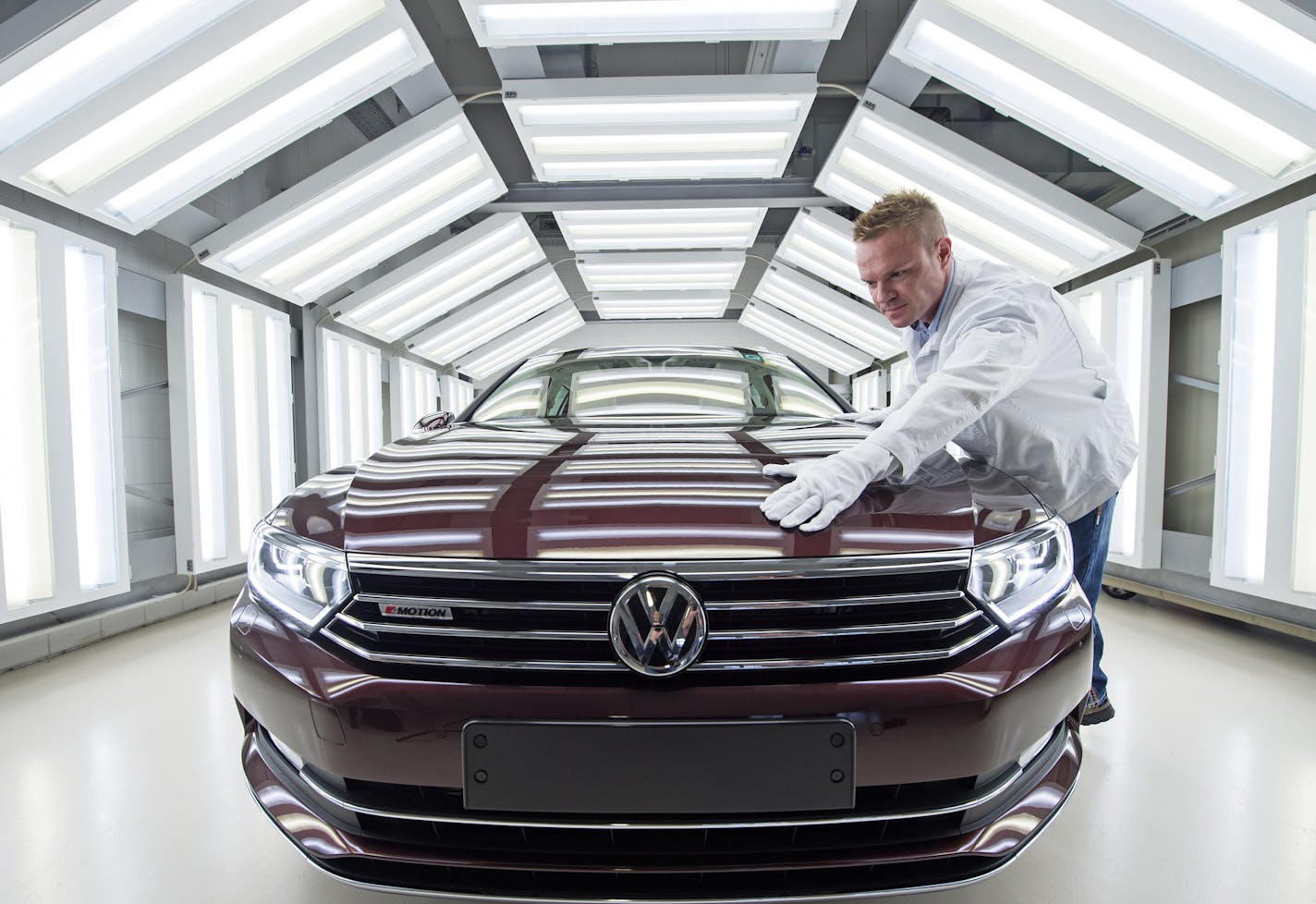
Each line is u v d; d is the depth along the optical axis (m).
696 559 0.86
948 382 1.06
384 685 0.86
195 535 3.33
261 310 3.89
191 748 1.75
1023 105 2.64
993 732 0.87
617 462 1.12
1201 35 2.10
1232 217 2.90
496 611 0.87
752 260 8.49
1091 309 3.66
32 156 2.26
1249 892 1.16
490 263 5.17
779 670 0.85
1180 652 2.54
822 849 0.86
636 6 2.38
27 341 2.41
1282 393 2.44
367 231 3.74
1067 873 1.22
